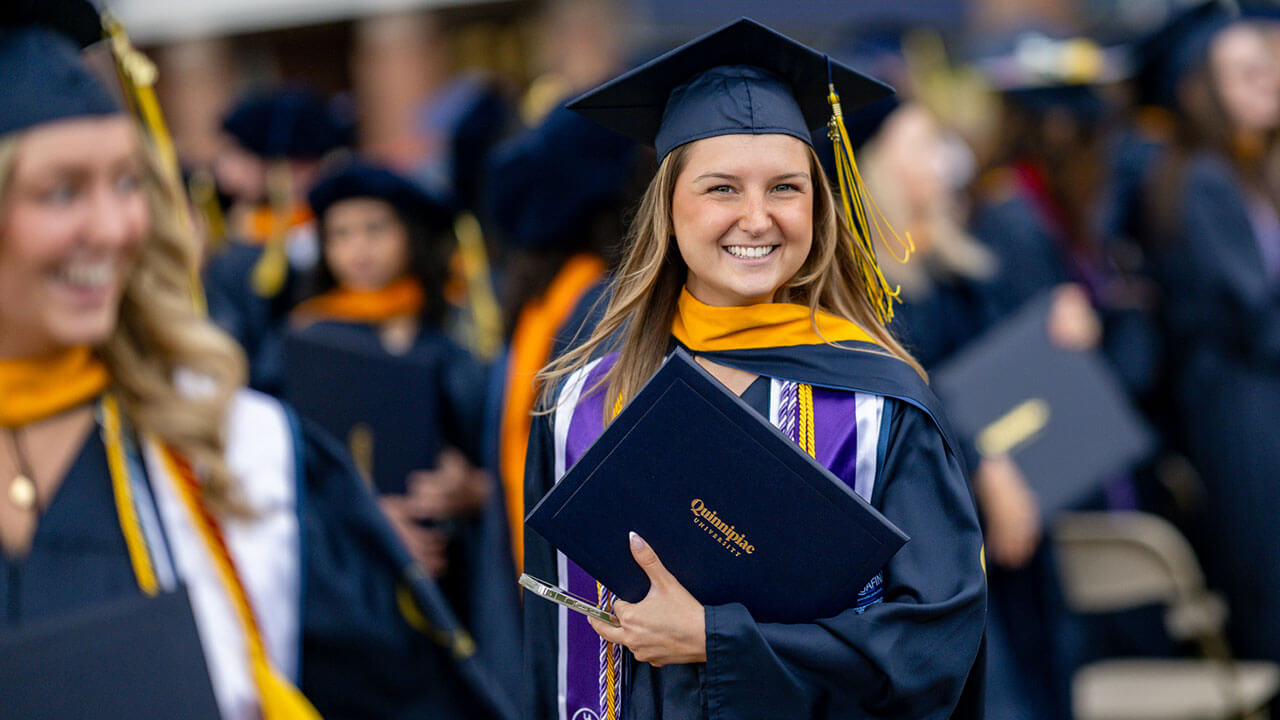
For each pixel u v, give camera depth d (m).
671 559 2.60
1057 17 14.06
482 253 7.34
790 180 2.70
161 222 3.22
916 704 2.59
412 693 3.33
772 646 2.54
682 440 2.56
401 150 16.19
